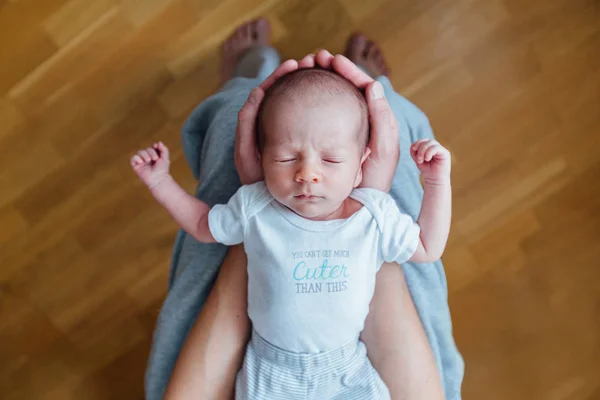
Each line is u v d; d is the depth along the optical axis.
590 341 1.32
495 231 1.34
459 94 1.34
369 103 0.81
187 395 0.89
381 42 1.33
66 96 1.37
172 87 1.36
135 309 1.37
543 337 1.33
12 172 1.38
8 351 1.38
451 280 1.35
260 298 0.84
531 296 1.34
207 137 1.02
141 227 1.37
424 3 1.33
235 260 0.91
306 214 0.80
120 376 1.36
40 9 1.35
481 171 1.34
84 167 1.37
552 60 1.33
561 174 1.34
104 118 1.37
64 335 1.38
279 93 0.76
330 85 0.76
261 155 0.80
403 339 0.88
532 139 1.34
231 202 0.85
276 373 0.85
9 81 1.37
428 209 0.83
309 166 0.75
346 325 0.83
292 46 1.34
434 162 0.79
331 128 0.75
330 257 0.81
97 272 1.38
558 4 1.32
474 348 1.34
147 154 0.82
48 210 1.38
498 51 1.33
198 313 0.96
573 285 1.34
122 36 1.36
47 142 1.37
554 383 1.32
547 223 1.34
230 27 1.34
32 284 1.38
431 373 0.89
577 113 1.33
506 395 1.32
